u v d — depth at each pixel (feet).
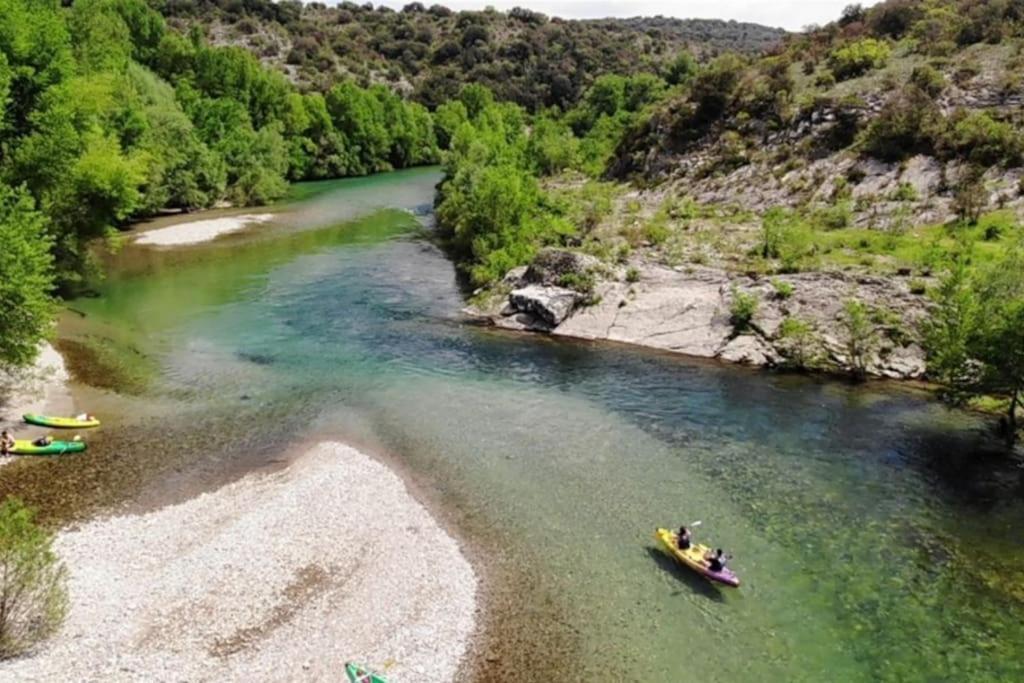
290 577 77.92
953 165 202.39
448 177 339.98
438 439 113.60
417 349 156.35
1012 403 110.42
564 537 88.33
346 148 485.15
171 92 356.79
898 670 68.13
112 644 65.98
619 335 165.68
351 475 100.12
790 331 151.23
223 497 94.12
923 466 107.04
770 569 83.10
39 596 66.28
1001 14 242.58
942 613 75.87
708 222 222.69
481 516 92.48
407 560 82.28
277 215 319.06
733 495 99.09
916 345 143.54
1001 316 105.60
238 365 143.54
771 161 251.19
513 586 78.89
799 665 68.59
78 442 105.29
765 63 297.12
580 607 75.87
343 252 247.09
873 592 79.15
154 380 134.31
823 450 112.37
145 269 217.56
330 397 128.98
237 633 69.05
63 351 144.97
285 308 182.80
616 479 102.73
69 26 261.65
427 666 66.54
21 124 163.84
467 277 213.05
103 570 77.20
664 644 71.00
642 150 312.09
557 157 368.89
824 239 187.21
